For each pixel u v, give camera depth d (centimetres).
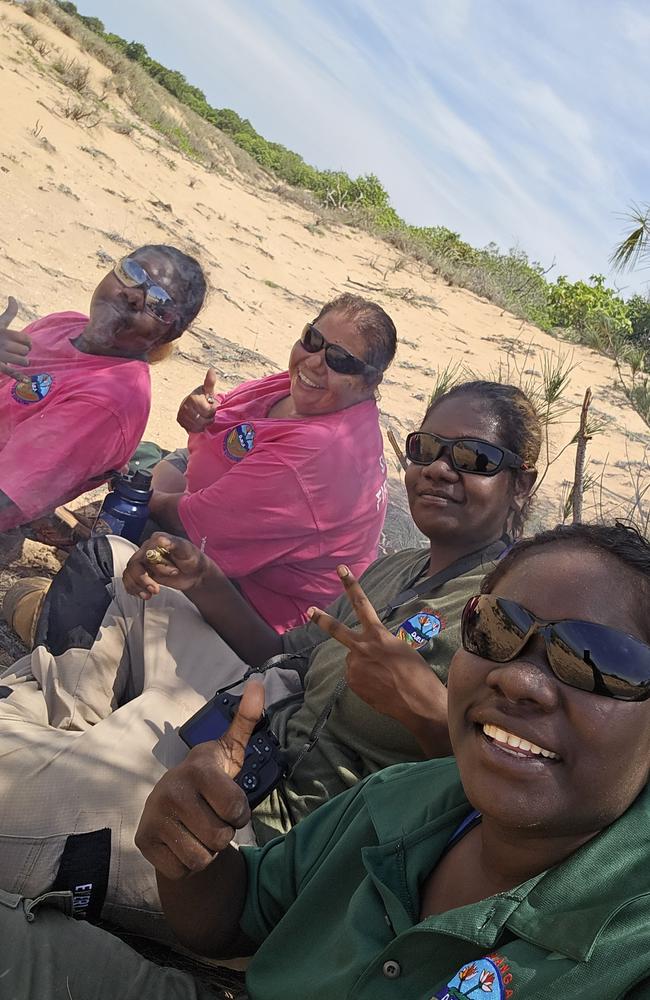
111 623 253
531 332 1291
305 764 240
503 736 138
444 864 160
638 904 130
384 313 340
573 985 126
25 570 355
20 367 319
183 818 160
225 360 677
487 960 134
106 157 1026
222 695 217
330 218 1563
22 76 1125
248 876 184
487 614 141
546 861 142
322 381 332
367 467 335
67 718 243
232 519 323
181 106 1848
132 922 214
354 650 211
